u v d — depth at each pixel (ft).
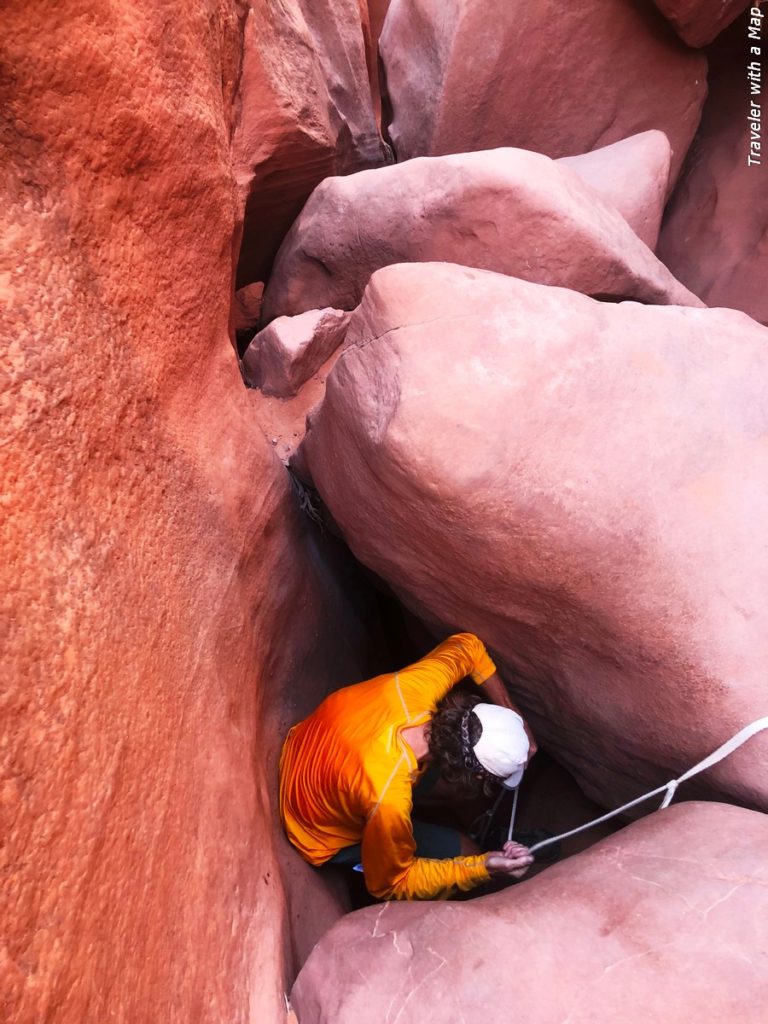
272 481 6.32
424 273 5.05
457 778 5.49
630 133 10.95
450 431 4.83
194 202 4.75
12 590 2.89
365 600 8.92
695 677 4.98
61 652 3.11
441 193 7.62
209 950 4.04
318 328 8.26
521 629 5.76
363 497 5.64
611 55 10.32
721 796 5.20
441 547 5.38
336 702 5.87
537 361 4.99
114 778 3.37
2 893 2.57
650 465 5.03
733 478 5.09
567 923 4.20
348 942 4.61
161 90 4.29
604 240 7.44
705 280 10.77
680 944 3.94
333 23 10.45
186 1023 3.67
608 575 5.01
